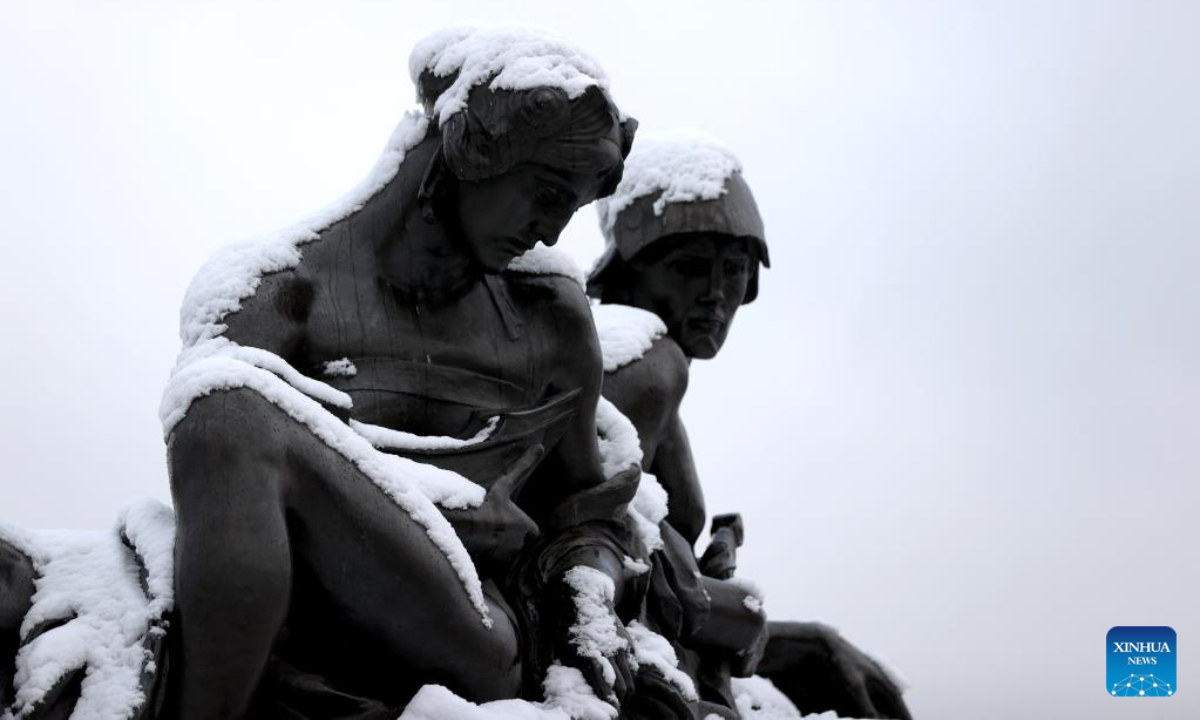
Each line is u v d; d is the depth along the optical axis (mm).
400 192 8680
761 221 11508
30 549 7832
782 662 12086
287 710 7664
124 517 8039
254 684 7426
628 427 9734
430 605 7816
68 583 7723
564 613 8750
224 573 7254
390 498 7730
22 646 7562
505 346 8984
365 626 7789
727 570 11203
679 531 11219
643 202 11289
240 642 7312
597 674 8531
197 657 7312
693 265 11258
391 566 7691
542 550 9039
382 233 8664
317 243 8570
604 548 9219
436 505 8289
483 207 8516
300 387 7906
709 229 11148
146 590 7594
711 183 11250
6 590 7664
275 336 8281
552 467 9297
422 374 8680
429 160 8648
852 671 12039
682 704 8859
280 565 7348
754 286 11789
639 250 11266
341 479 7570
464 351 8836
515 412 8820
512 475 8742
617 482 9398
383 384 8562
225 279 8258
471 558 8555
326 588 7664
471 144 8359
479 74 8398
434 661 7965
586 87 8336
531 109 8258
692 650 10852
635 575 9531
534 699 8617
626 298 11492
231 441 7312
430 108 8711
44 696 7262
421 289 8734
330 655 7910
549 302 9172
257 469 7344
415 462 8461
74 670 7344
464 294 8883
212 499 7281
